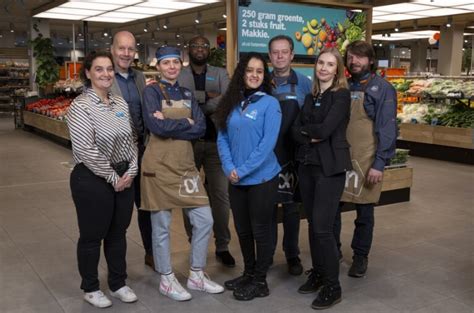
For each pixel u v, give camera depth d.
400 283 3.30
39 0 11.84
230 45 4.42
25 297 3.07
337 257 2.93
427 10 12.03
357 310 2.90
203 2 11.20
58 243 4.11
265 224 2.99
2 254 3.83
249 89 2.95
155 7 11.90
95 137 2.71
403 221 4.76
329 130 2.76
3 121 15.18
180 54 3.09
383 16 13.29
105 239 2.98
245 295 3.03
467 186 6.30
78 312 2.88
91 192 2.73
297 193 3.29
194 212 3.06
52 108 10.67
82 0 10.84
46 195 5.81
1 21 17.25
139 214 3.51
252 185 2.92
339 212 3.47
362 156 3.28
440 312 2.88
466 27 16.11
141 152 3.27
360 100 3.27
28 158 8.42
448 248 4.00
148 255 3.59
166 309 2.92
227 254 3.61
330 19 4.89
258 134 2.88
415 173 7.13
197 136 3.04
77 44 25.00
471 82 9.00
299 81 3.31
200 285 3.14
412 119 8.78
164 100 2.99
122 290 3.03
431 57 25.27
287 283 3.29
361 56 3.23
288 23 4.63
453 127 8.09
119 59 3.16
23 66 17.98
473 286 3.25
